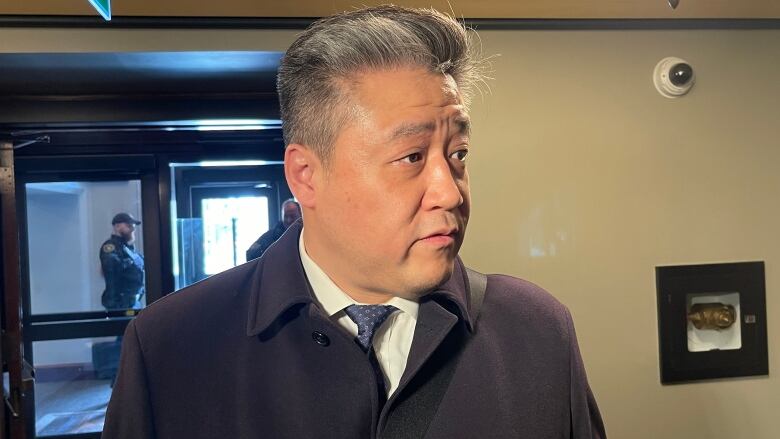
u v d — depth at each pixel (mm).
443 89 489
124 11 1035
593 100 1214
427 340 567
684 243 1249
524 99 1195
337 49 493
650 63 1229
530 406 614
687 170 1247
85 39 1058
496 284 702
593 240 1220
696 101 1246
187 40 1082
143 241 1571
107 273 1601
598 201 1220
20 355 1327
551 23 1173
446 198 479
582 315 1221
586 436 632
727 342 1273
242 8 1070
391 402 550
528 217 1202
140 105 1337
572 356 659
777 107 1273
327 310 579
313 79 509
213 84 1314
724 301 1274
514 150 1196
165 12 1049
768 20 1237
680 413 1251
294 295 568
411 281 499
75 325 1607
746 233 1269
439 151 495
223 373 586
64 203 1573
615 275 1228
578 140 1212
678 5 1192
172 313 614
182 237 1588
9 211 1331
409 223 485
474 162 1188
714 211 1258
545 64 1197
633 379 1237
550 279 1211
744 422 1271
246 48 1098
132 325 615
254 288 612
